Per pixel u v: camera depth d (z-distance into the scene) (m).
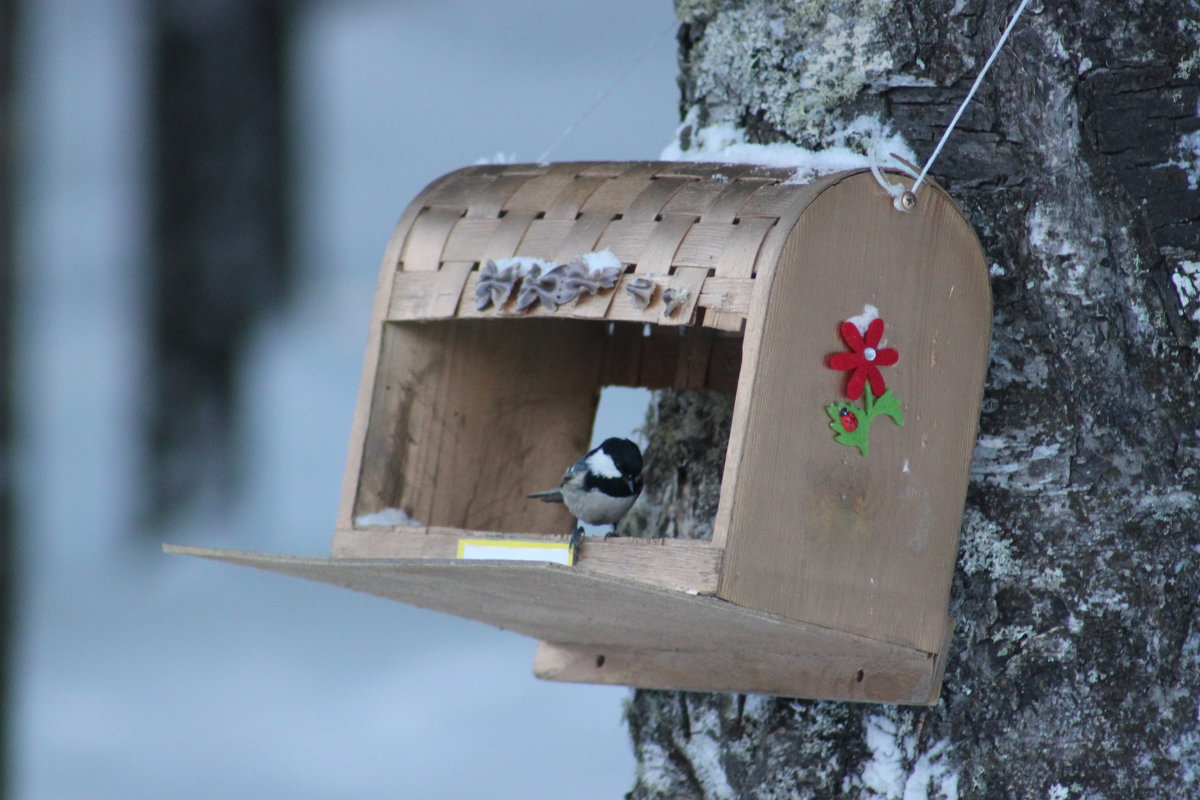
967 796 5.09
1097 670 5.04
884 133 5.32
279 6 14.90
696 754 5.63
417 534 5.49
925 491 4.86
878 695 5.02
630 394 10.48
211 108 14.77
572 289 5.09
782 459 4.52
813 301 4.59
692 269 4.83
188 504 14.49
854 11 5.41
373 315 5.86
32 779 10.19
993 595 5.13
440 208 5.84
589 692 11.38
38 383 12.58
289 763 10.14
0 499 11.53
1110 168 5.05
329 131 15.46
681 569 4.51
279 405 15.28
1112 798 5.00
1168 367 5.04
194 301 14.88
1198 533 5.06
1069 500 5.08
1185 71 5.03
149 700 11.18
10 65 11.98
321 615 12.95
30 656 11.52
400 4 15.37
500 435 6.23
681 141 5.91
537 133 14.50
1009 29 4.92
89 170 14.87
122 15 14.86
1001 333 5.15
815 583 4.60
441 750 10.40
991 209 5.16
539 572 3.94
